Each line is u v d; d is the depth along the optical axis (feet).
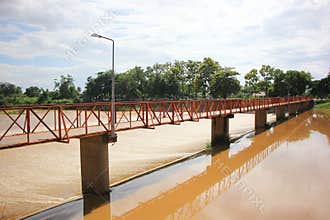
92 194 36.47
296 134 84.94
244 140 75.82
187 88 203.41
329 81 232.53
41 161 52.29
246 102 84.17
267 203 33.58
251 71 237.66
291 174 44.78
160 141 72.79
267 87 236.22
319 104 228.43
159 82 187.21
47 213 31.19
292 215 30.42
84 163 36.27
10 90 214.07
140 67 214.07
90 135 34.99
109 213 31.68
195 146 67.10
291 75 234.38
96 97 212.23
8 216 30.19
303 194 36.22
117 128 40.75
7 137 32.01
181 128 97.66
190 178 43.75
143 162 52.31
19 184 39.65
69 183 40.55
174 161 53.42
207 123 111.75
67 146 67.05
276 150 62.95
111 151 60.49
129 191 38.11
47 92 204.64
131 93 205.98
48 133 36.91
